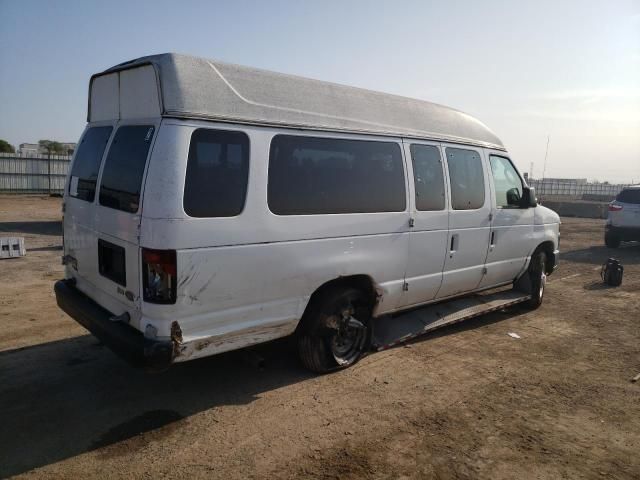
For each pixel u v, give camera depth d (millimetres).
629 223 13688
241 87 3824
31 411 3867
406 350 5426
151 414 3867
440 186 5371
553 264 7609
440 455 3434
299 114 4137
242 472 3164
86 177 4352
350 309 4727
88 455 3305
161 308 3398
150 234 3369
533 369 5051
